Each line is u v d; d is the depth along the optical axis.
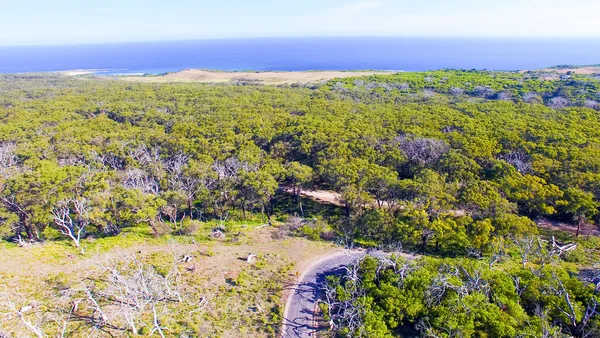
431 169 56.78
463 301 30.36
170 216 51.75
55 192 44.94
